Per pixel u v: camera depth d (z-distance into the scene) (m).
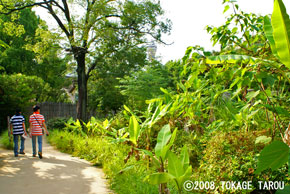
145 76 12.46
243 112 4.20
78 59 15.91
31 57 28.28
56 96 30.66
